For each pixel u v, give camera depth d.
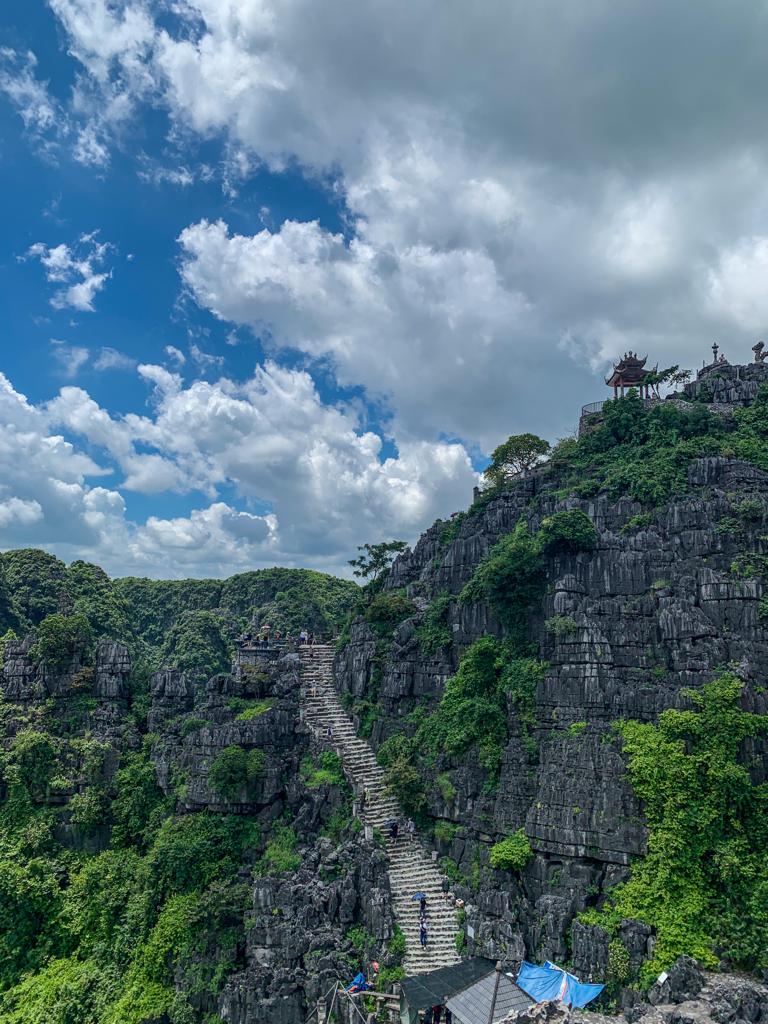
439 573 75.88
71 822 69.88
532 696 57.72
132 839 69.19
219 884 58.09
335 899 53.31
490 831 55.31
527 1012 37.38
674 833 46.34
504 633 64.12
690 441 71.25
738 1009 38.50
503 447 92.00
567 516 61.31
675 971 41.72
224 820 64.00
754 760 48.41
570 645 56.34
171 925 57.34
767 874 44.44
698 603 56.50
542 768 53.09
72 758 72.94
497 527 74.19
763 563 57.03
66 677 79.38
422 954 49.06
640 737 50.06
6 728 75.69
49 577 123.38
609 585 59.88
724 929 43.22
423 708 67.44
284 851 60.03
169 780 69.81
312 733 68.75
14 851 67.12
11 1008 57.81
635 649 56.25
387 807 61.53
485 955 47.75
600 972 44.34
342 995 46.53
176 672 80.62
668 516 62.22
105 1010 55.31
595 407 90.25
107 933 61.88
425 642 69.62
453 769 60.19
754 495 61.69
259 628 146.00
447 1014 43.47
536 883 50.78
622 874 47.66
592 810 49.34
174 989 55.03
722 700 48.88
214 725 68.56
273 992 49.34
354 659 75.69
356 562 92.88
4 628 109.75
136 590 177.62
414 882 54.94
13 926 63.28
